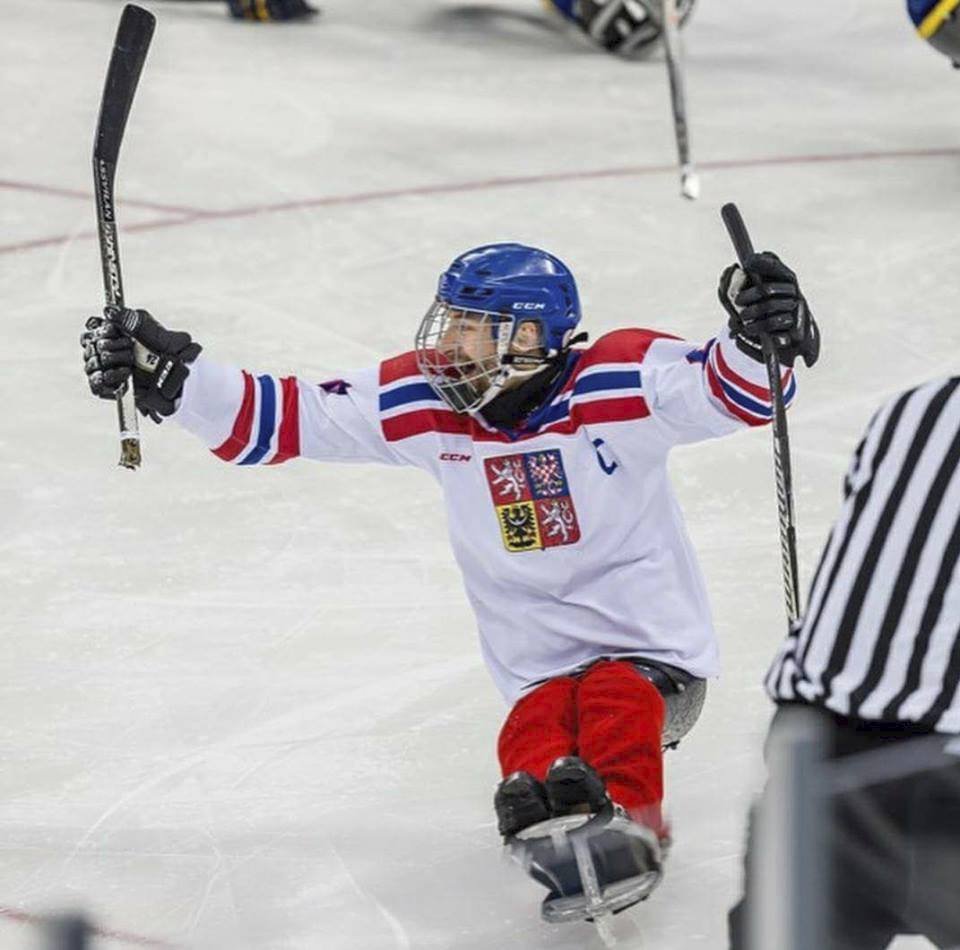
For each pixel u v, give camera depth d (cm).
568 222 2431
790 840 573
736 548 1529
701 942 948
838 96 3078
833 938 677
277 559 1529
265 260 2309
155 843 1082
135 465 1073
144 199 2505
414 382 1069
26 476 1694
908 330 2058
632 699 996
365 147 2733
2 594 1464
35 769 1192
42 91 2959
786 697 766
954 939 714
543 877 931
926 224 2400
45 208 2477
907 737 736
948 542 737
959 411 750
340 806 1132
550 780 910
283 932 959
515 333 1015
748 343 1002
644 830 931
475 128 2847
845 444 1753
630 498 1045
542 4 3609
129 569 1512
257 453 1079
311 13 3528
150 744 1227
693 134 2817
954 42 2534
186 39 3322
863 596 750
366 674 1323
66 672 1333
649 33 3288
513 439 1041
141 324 1062
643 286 2214
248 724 1253
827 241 2342
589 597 1054
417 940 952
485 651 1091
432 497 1647
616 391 1027
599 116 2923
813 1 3822
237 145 2728
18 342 2039
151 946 945
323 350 2044
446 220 2444
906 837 682
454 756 1198
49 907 966
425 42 3412
